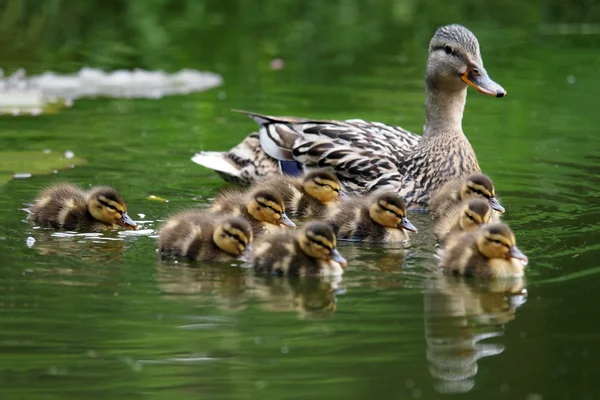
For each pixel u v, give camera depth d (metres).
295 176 15.29
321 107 19.05
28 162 15.59
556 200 14.44
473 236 11.75
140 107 19.16
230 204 13.48
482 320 10.01
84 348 9.28
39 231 12.84
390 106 19.17
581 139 17.48
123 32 24.70
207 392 8.51
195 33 24.77
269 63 22.41
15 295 10.52
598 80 21.16
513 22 26.22
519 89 20.59
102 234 12.84
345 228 13.09
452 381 8.69
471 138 17.56
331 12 27.09
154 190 14.76
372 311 10.28
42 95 19.78
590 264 11.66
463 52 14.85
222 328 9.77
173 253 12.05
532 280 11.17
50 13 25.69
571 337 9.58
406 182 14.76
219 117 18.55
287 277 11.41
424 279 11.34
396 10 27.28
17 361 9.03
